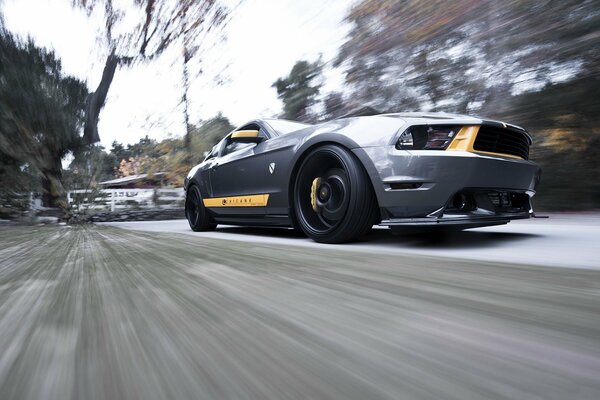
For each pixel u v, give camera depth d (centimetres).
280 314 72
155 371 45
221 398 38
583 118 641
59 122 808
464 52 765
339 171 282
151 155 1514
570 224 414
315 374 44
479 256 180
